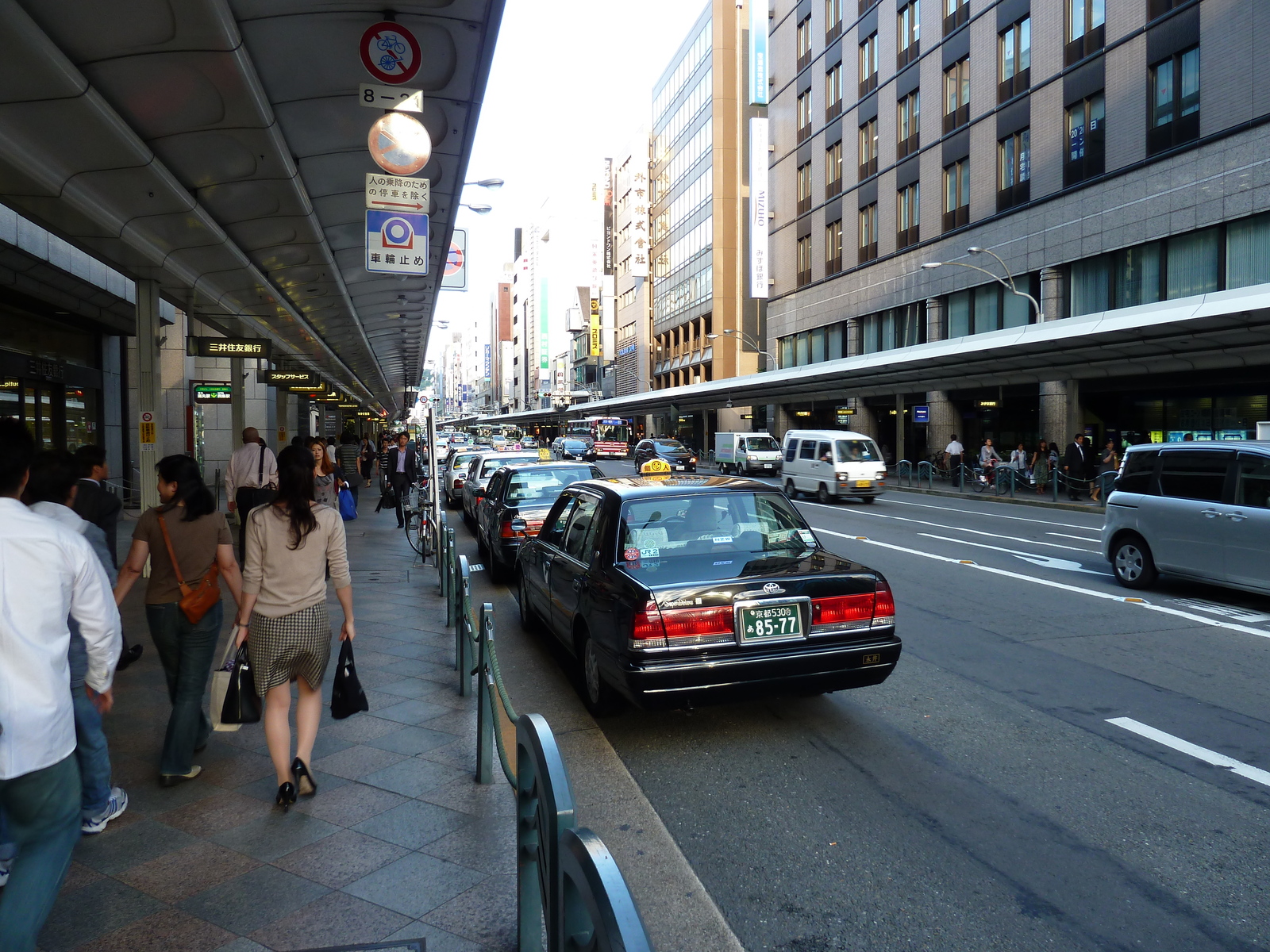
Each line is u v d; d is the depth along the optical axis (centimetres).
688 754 502
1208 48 2252
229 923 311
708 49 6550
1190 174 2314
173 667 432
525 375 18988
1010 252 3039
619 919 156
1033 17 2903
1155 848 383
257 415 2730
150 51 600
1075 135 2734
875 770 475
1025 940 313
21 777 235
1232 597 951
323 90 727
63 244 1431
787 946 310
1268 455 862
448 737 509
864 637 509
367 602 938
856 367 3384
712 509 585
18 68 574
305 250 1202
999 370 2781
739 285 6388
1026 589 1009
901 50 3719
